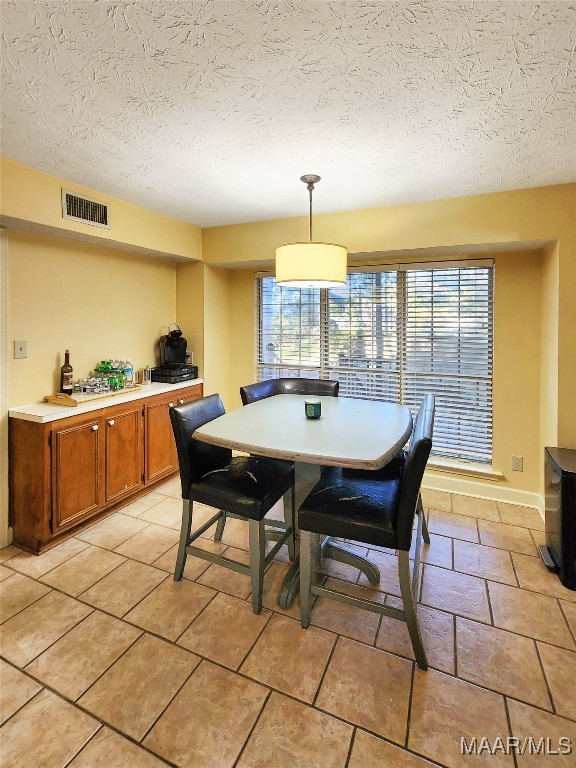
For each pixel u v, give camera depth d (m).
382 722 1.39
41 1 1.11
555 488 2.24
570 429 2.52
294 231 3.27
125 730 1.36
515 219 2.59
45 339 2.73
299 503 2.29
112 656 1.66
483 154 2.10
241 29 1.23
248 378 4.10
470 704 1.46
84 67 1.41
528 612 1.92
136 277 3.44
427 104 1.65
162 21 1.19
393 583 2.14
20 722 1.38
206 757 1.28
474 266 3.10
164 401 3.31
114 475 2.85
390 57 1.36
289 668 1.61
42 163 2.23
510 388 3.06
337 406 2.68
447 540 2.58
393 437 1.98
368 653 1.69
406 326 3.41
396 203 2.88
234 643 1.73
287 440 1.93
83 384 2.85
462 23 1.20
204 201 2.88
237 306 4.10
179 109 1.69
